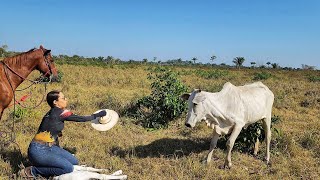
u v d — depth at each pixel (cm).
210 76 2808
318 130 981
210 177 622
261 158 746
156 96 1027
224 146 796
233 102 648
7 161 649
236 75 3422
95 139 809
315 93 1645
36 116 973
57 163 566
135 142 816
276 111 1247
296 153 763
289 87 1920
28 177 578
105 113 615
